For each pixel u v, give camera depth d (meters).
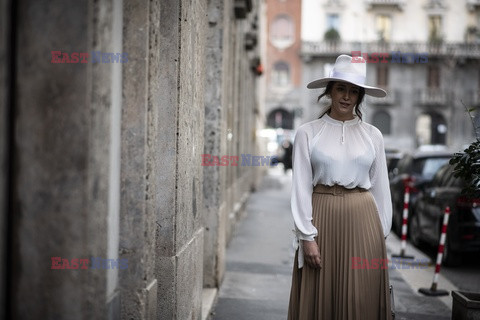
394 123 46.75
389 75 46.62
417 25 46.56
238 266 7.58
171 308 3.53
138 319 2.91
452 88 45.97
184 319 3.85
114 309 2.75
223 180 6.68
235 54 9.87
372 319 3.41
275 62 46.91
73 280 2.11
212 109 6.09
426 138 48.03
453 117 46.31
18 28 2.09
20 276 2.13
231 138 9.20
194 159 4.26
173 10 3.52
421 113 46.75
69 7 2.07
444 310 5.69
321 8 46.53
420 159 11.22
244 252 8.57
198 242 4.48
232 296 6.02
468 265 8.27
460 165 4.45
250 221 12.27
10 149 2.10
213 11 6.08
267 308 5.59
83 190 2.09
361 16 46.44
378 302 3.44
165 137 3.52
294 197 3.43
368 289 3.40
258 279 6.84
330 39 45.94
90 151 2.11
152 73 2.94
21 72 2.09
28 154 2.10
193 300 4.26
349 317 3.36
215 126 6.09
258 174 22.39
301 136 3.46
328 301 3.43
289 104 46.81
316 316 3.45
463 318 4.27
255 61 16.80
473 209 7.73
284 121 47.72
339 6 46.41
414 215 9.82
